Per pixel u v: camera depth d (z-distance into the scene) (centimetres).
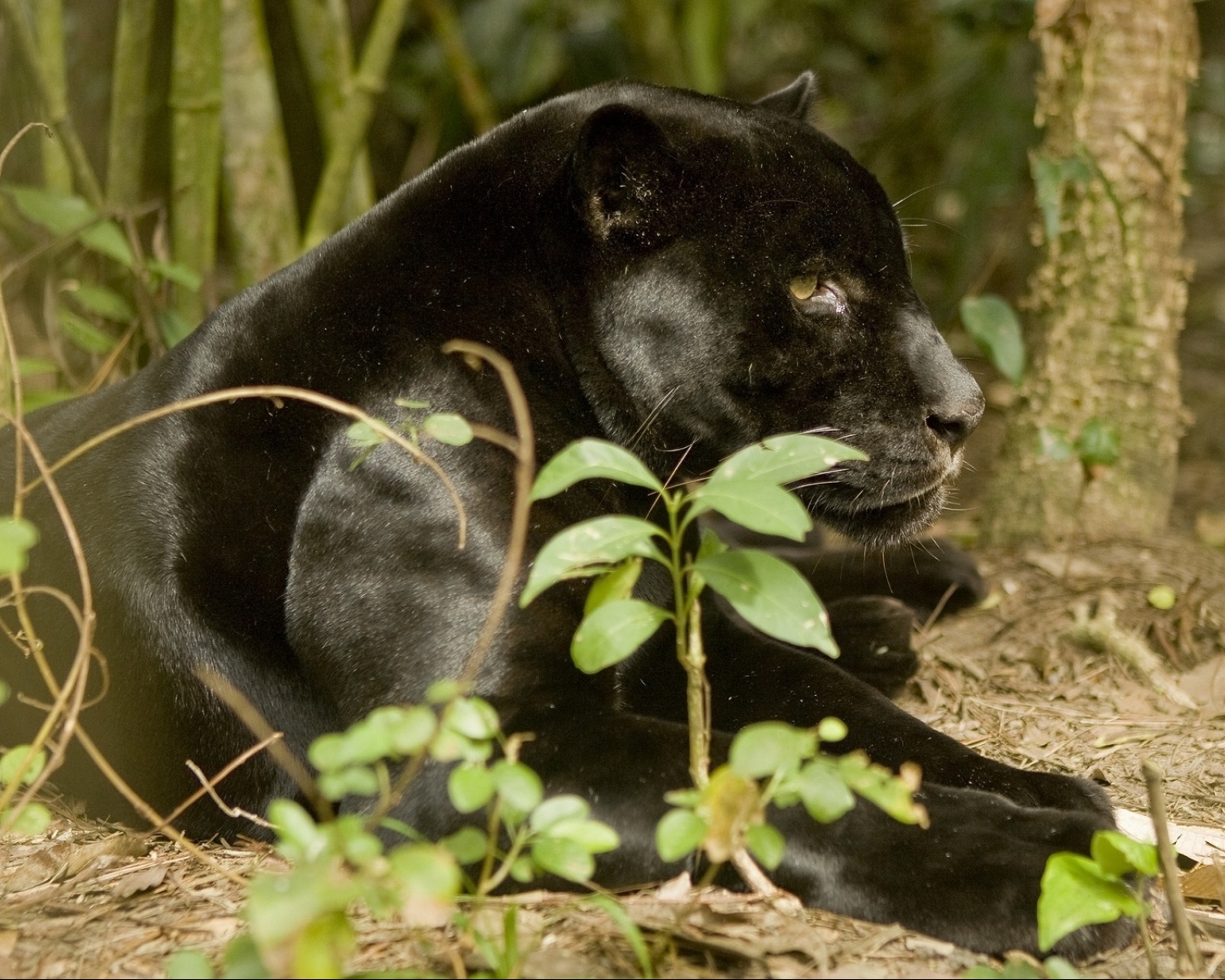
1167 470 879
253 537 533
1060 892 405
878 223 563
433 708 482
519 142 562
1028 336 885
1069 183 848
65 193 863
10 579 559
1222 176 1864
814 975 414
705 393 544
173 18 899
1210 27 1762
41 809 439
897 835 457
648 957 412
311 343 539
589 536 406
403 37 1464
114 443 568
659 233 539
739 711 585
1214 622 765
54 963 424
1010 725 675
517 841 391
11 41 834
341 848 349
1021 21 1254
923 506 581
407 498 507
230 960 373
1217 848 521
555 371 543
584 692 496
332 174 914
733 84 1848
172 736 549
